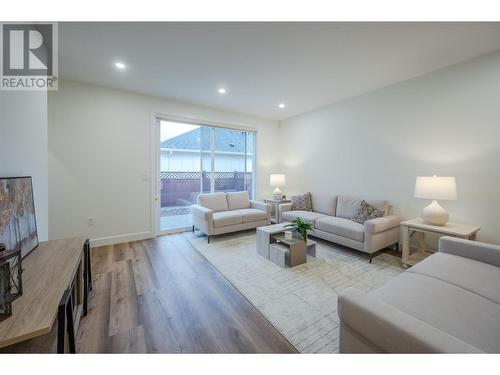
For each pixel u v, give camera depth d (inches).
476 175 98.7
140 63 102.0
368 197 141.6
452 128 105.1
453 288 51.9
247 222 154.5
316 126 176.2
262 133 203.5
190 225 170.2
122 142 136.3
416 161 118.6
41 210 78.5
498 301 47.4
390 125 129.2
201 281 90.9
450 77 105.0
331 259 113.7
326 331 62.6
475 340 37.2
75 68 107.0
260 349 55.8
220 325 64.8
